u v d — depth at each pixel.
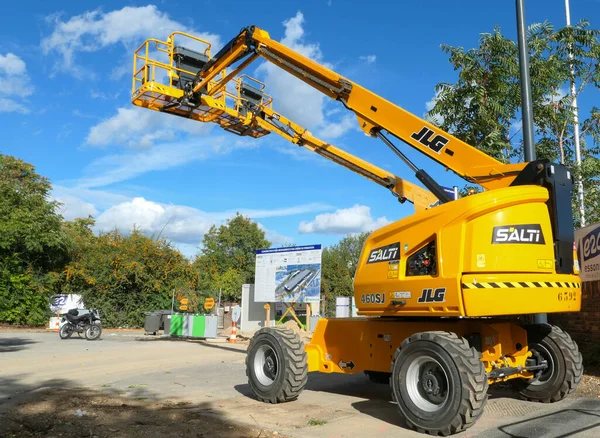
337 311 22.84
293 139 10.71
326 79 8.90
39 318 27.27
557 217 6.85
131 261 28.03
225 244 47.78
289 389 7.84
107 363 12.56
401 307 7.05
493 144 13.41
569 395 8.23
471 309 6.29
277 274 18.38
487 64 13.90
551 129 15.49
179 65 11.08
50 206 30.00
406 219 7.27
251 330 21.31
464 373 5.95
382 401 8.21
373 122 8.59
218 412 7.21
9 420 6.50
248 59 9.87
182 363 12.67
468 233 6.47
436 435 6.07
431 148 8.10
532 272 6.57
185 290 28.52
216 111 10.98
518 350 7.58
